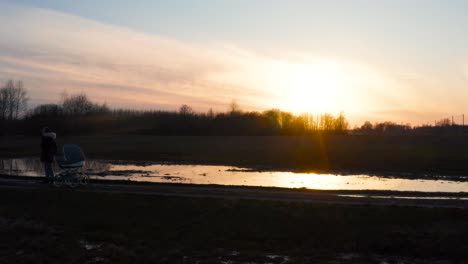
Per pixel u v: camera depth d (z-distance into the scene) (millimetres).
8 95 112812
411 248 15555
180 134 100750
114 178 35281
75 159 24984
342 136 85438
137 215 19203
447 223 17453
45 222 18656
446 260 14805
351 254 15305
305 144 72125
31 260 14086
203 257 14648
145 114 115375
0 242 15969
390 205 19391
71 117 109500
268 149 65125
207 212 19125
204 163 50062
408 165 46406
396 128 125000
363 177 38500
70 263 13922
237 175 39062
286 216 18438
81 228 17906
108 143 76812
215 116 116188
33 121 105500
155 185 26609
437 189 30625
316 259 14617
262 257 14664
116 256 14477
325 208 19125
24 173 38438
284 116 115750
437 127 121938
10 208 20469
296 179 36531
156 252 15031
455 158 51438
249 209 19203
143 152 62344
